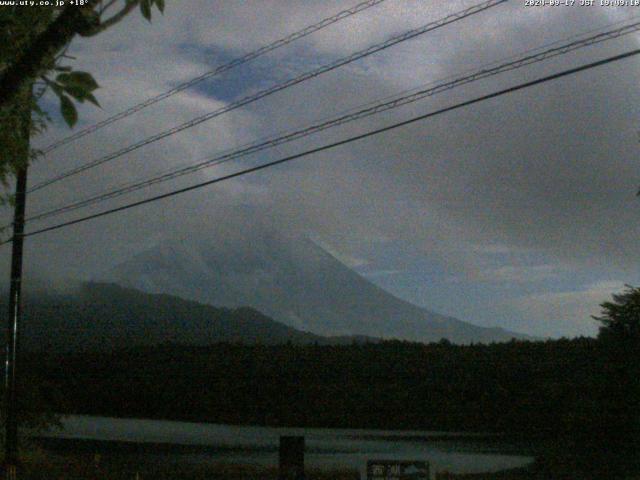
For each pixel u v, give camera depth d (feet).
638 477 74.95
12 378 86.02
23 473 86.17
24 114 25.11
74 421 197.47
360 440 149.48
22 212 79.20
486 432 160.04
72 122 16.92
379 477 45.34
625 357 80.79
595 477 77.00
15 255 86.07
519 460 109.60
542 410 151.74
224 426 183.52
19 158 28.60
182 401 207.10
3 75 16.83
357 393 185.88
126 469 92.89
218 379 209.97
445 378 177.99
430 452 125.49
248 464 104.22
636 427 79.10
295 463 64.13
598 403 81.05
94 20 16.74
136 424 192.54
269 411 195.52
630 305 81.92
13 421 86.02
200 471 89.04
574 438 82.69
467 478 81.76
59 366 233.35
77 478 85.97
